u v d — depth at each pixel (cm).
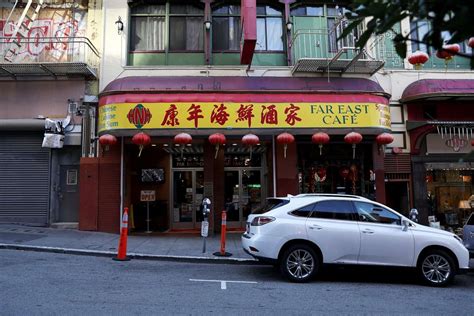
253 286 774
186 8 1540
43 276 784
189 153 1697
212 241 1313
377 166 1447
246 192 1678
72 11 1508
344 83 1429
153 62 1500
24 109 1445
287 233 815
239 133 1329
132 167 1636
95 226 1396
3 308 579
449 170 1527
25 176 1451
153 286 744
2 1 1502
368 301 690
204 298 674
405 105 1522
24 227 1398
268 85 1389
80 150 1468
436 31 236
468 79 1508
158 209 1662
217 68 1478
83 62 1376
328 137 1327
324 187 1479
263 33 1542
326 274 926
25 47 1474
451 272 823
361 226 829
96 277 801
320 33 1467
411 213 1080
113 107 1322
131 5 1521
